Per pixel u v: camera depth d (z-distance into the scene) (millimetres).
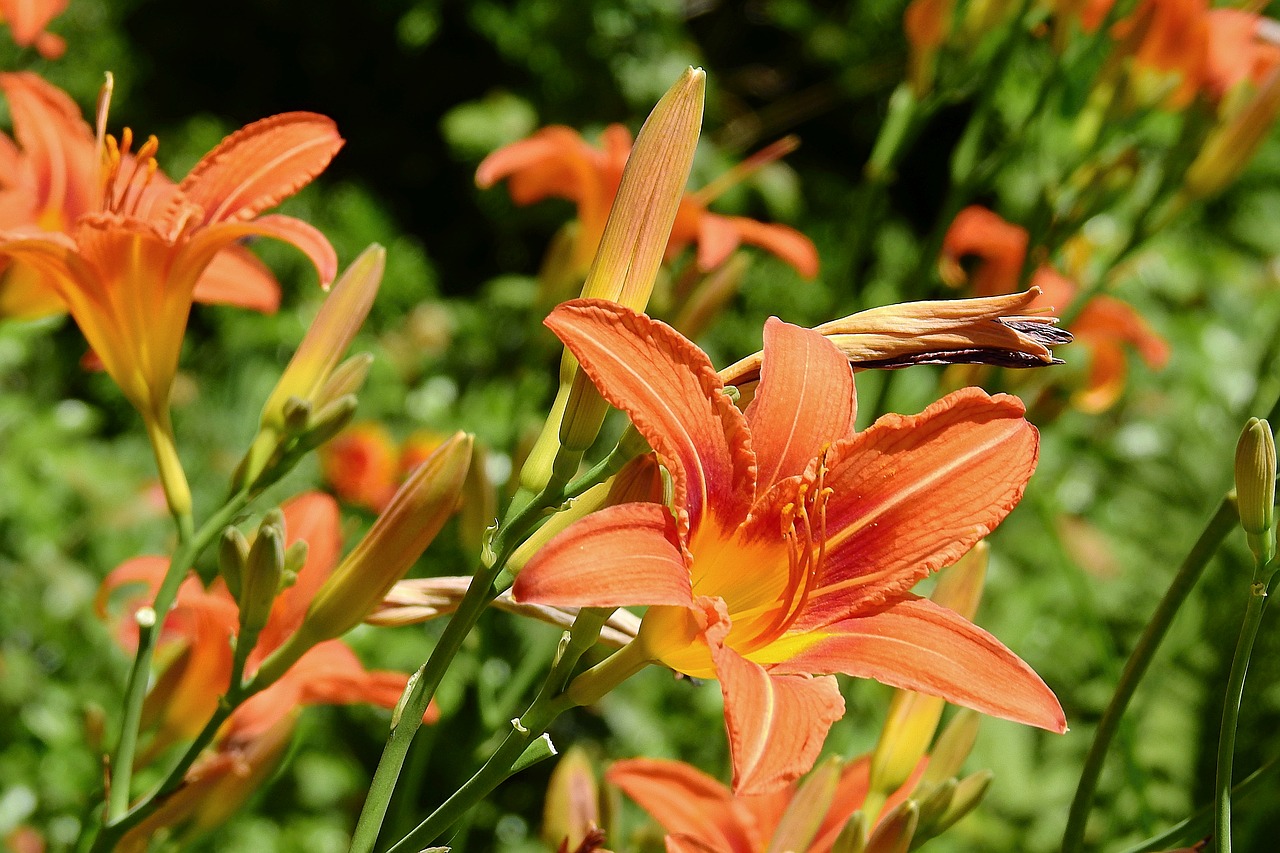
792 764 750
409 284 2639
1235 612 1266
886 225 2684
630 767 881
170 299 858
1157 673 1254
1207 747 1248
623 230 808
